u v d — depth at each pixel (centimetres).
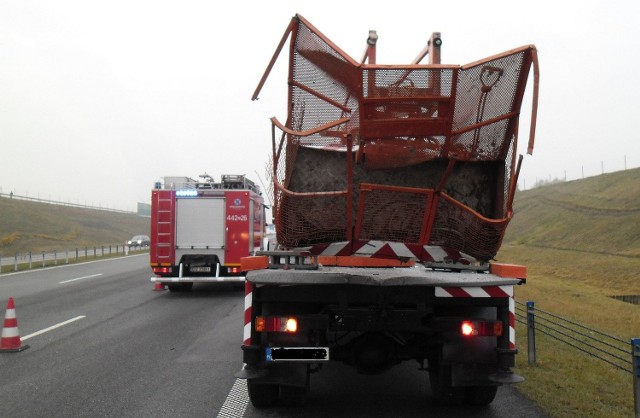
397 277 493
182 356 812
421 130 534
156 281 1619
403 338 532
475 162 562
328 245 583
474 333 505
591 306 1858
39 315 1242
